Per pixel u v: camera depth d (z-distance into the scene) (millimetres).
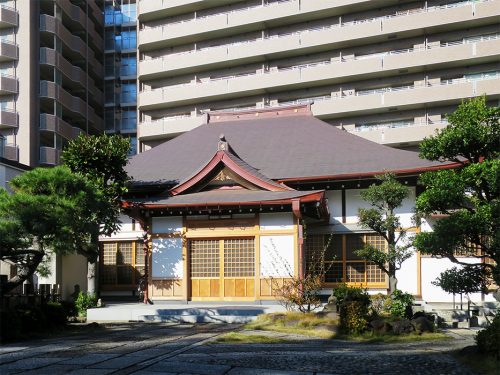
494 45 46094
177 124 56031
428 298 24078
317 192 22328
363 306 16703
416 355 12578
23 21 53094
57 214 15594
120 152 23750
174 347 13891
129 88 66688
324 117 51594
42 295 18906
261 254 23203
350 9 52281
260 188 24312
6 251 16297
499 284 13016
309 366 11188
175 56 57469
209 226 23984
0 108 52312
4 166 23547
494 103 46562
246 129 32938
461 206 14508
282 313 18906
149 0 60000
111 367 11133
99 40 66188
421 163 24625
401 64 48719
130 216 24312
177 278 24094
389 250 18719
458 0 49375
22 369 11094
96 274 26688
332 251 25250
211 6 58625
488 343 11383
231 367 11070
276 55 54281
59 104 54812
